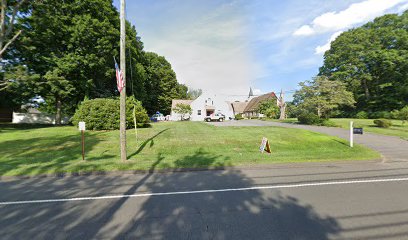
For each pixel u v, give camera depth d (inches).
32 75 668.7
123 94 317.7
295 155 362.0
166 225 140.0
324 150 418.3
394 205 169.8
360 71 1521.9
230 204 173.5
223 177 253.1
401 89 1387.8
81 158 340.5
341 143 485.7
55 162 311.1
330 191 202.1
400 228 134.3
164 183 231.0
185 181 238.1
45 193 200.5
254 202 177.2
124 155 316.5
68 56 775.7
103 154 372.2
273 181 234.8
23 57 803.4
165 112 2217.0
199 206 169.9
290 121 1203.2
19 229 135.6
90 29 768.3
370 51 1443.2
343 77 1537.9
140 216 152.8
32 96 900.6
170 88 2143.2
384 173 266.7
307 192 199.6
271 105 1871.3
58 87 808.9
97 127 682.8
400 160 343.6
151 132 640.4
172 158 338.3
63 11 814.5
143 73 1242.6
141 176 260.1
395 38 1425.9
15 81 670.5
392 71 1439.5
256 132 643.5
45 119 1258.6
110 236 127.2
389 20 1529.3
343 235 126.6
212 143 474.3
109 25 832.9
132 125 772.0
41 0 701.9
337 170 282.5
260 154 373.1
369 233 128.7
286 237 125.0
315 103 943.7
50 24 756.0
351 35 1585.9
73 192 203.2
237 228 135.6
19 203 176.9
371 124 951.6
